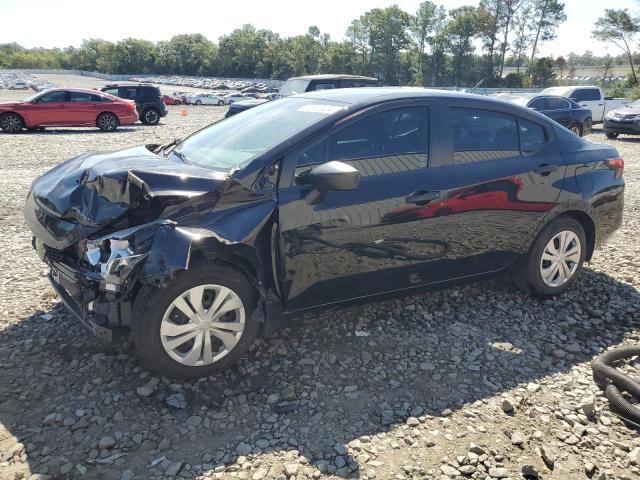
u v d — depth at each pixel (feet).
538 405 10.77
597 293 16.34
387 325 13.71
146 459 8.92
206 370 11.07
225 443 9.35
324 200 11.57
